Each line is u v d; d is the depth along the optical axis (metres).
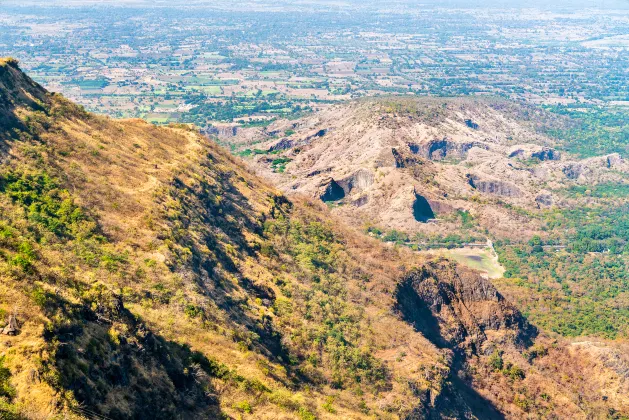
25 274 40.34
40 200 60.62
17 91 78.19
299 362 63.94
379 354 73.00
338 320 75.81
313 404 54.44
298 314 72.75
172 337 50.56
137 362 41.72
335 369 65.81
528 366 89.62
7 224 52.81
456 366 83.94
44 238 54.00
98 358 38.47
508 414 80.62
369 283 89.56
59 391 34.19
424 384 68.81
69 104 86.44
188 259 64.00
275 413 48.78
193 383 46.50
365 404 61.69
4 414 31.38
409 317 86.94
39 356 34.84
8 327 35.59
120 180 74.00
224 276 68.94
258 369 53.31
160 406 40.94
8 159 64.38
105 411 36.06
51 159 69.12
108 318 42.31
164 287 56.19
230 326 57.81
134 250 60.09
